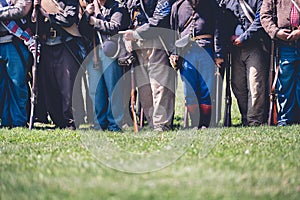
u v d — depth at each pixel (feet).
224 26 79.92
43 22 82.02
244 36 81.05
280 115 82.48
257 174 48.03
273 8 80.79
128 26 80.02
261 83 82.07
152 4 79.00
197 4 78.64
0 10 81.97
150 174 48.67
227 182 45.62
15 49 82.69
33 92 81.87
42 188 44.83
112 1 80.28
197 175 47.62
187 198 41.86
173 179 46.83
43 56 82.79
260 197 42.42
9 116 83.56
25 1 81.87
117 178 47.42
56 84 82.89
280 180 46.47
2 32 82.74
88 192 43.55
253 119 82.84
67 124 82.23
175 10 78.84
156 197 42.14
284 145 61.98
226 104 82.69
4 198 42.91
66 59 82.17
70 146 63.05
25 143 66.49
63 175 48.42
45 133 74.95
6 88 83.51
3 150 61.36
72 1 81.76
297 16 80.23
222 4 80.38
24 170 50.70
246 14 81.25
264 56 82.17
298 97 81.76
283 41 81.00
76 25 81.71
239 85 83.10
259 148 59.88
